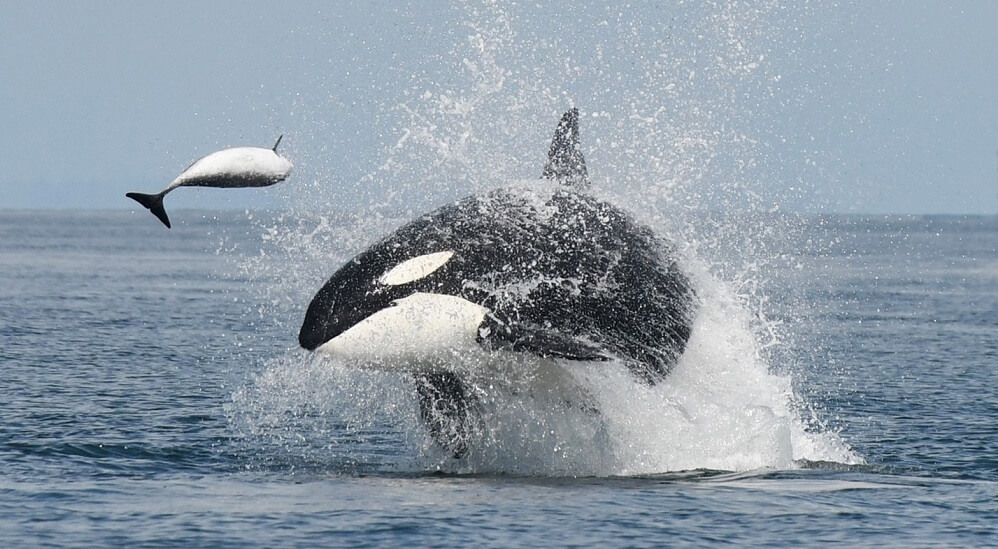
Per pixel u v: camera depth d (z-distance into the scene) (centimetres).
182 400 5672
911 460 4381
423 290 3772
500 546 3055
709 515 3391
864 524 3306
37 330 9094
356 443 4659
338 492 3700
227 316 10531
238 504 3516
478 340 3806
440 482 3888
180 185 3512
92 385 6147
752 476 4003
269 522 3288
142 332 9112
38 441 4491
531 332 3762
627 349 4094
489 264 3866
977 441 4797
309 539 3112
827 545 3086
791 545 3084
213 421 5081
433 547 3042
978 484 3884
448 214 4019
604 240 4159
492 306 3806
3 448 4347
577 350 3675
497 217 4016
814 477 3991
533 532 3186
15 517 3319
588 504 3519
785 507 3497
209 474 4016
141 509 3438
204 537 3128
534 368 4012
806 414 5494
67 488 3709
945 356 8050
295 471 4103
